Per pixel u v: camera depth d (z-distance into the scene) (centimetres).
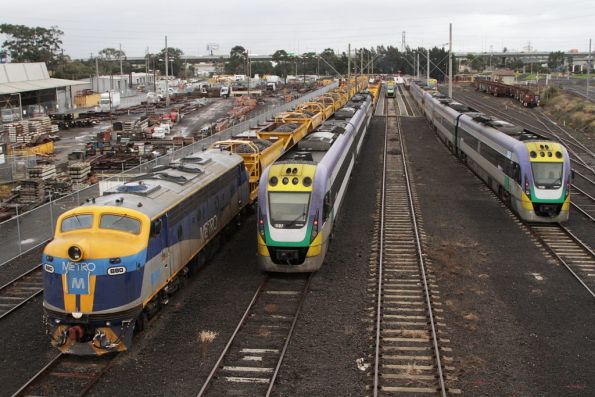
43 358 1306
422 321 1470
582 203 2764
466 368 1233
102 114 7288
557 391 1148
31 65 7631
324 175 1842
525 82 12288
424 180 3316
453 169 3675
